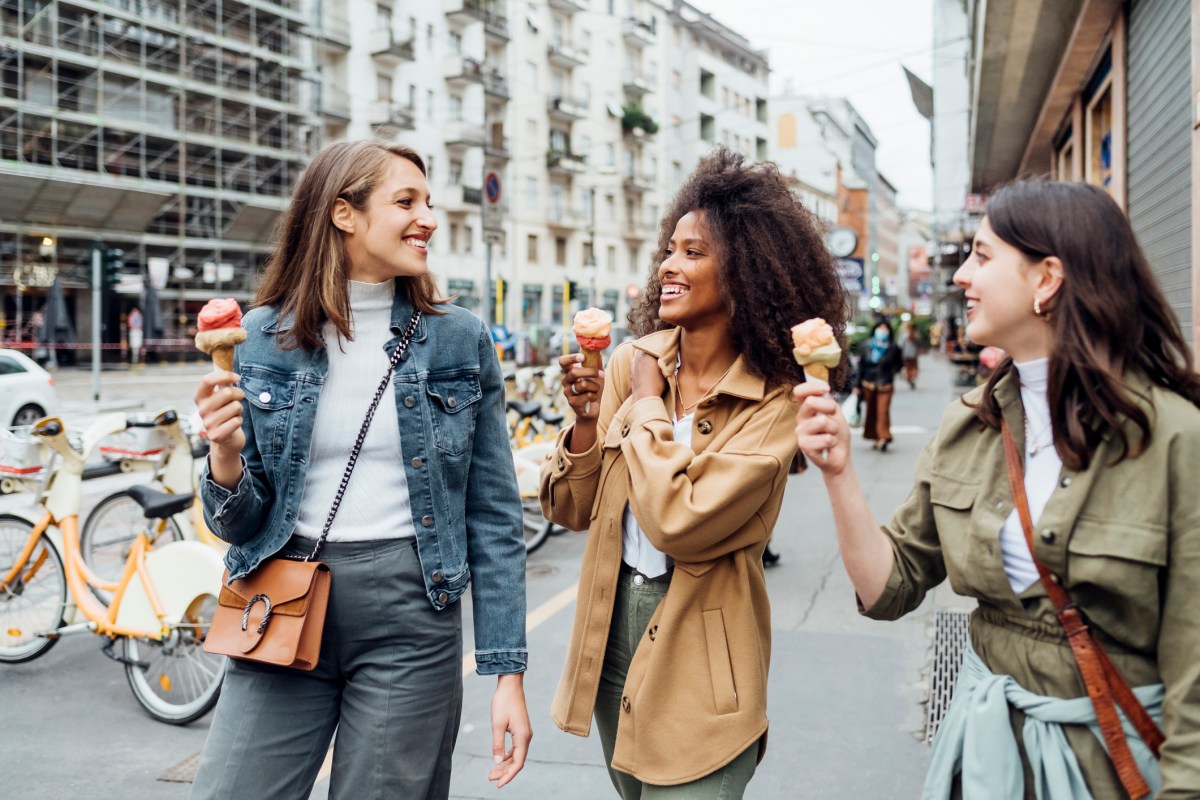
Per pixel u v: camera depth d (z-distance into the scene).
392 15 41.03
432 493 1.91
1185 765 1.27
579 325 1.90
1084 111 10.24
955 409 1.62
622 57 54.75
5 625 4.52
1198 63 5.03
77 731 3.77
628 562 1.91
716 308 1.88
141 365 33.97
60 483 4.41
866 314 49.97
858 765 3.34
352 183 1.88
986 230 1.50
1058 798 1.37
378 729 1.83
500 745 1.93
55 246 33.38
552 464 2.02
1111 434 1.37
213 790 1.78
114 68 33.12
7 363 13.83
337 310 1.86
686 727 1.75
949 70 21.16
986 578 1.46
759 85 69.06
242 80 37.69
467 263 44.06
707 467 1.70
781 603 5.30
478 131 43.97
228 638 1.82
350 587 1.85
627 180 54.22
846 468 1.53
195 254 37.72
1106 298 1.37
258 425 1.87
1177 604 1.32
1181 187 5.64
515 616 2.01
